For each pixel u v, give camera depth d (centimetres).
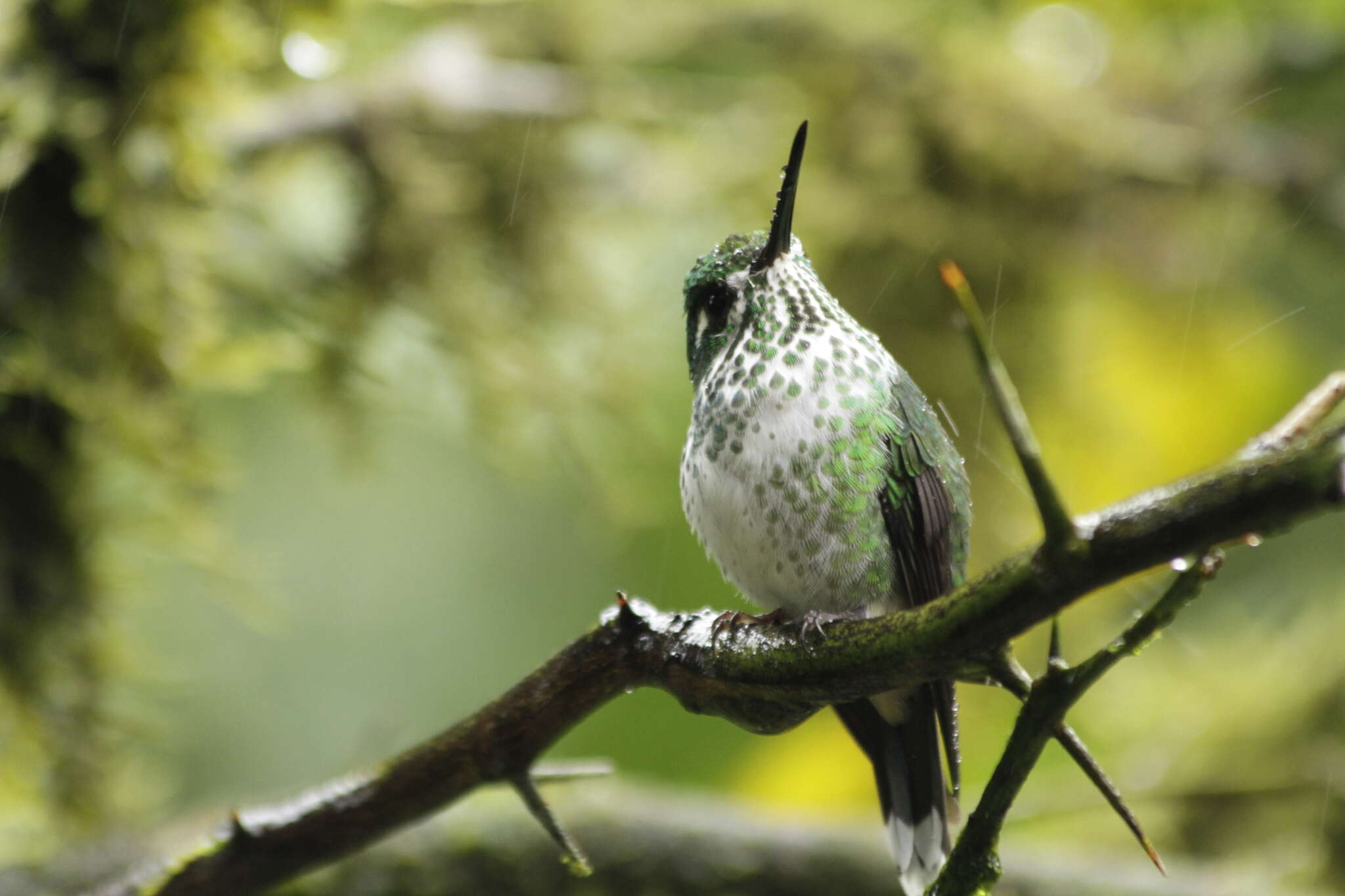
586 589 1141
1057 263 1077
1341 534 1243
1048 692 281
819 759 1052
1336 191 1106
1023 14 1166
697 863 668
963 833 291
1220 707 1109
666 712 1064
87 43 691
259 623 791
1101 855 881
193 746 1063
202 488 753
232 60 718
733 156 1057
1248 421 1177
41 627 722
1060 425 1120
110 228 709
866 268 1065
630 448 986
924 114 1052
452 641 1122
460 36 982
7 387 701
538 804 391
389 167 916
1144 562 254
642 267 1073
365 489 1130
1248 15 1167
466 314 927
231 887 411
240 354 756
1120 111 1102
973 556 1091
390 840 650
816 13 1066
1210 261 1133
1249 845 1025
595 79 1002
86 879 593
